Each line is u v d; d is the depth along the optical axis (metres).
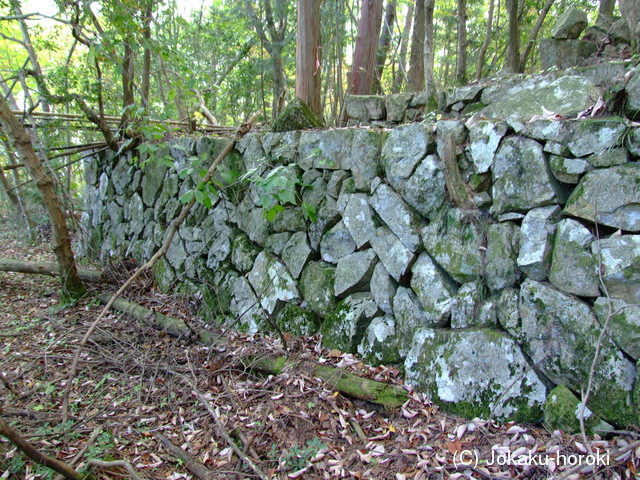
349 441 2.20
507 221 2.29
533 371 2.14
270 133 3.55
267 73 7.91
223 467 2.13
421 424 2.27
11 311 4.30
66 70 4.94
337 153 3.06
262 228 3.60
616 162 1.93
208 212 4.11
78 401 2.74
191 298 4.08
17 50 9.63
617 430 1.88
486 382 2.24
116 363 3.15
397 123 3.89
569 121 2.06
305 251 3.29
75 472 1.96
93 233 6.20
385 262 2.77
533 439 2.02
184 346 3.37
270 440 2.26
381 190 2.78
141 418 2.55
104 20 5.16
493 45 8.46
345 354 2.88
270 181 2.73
